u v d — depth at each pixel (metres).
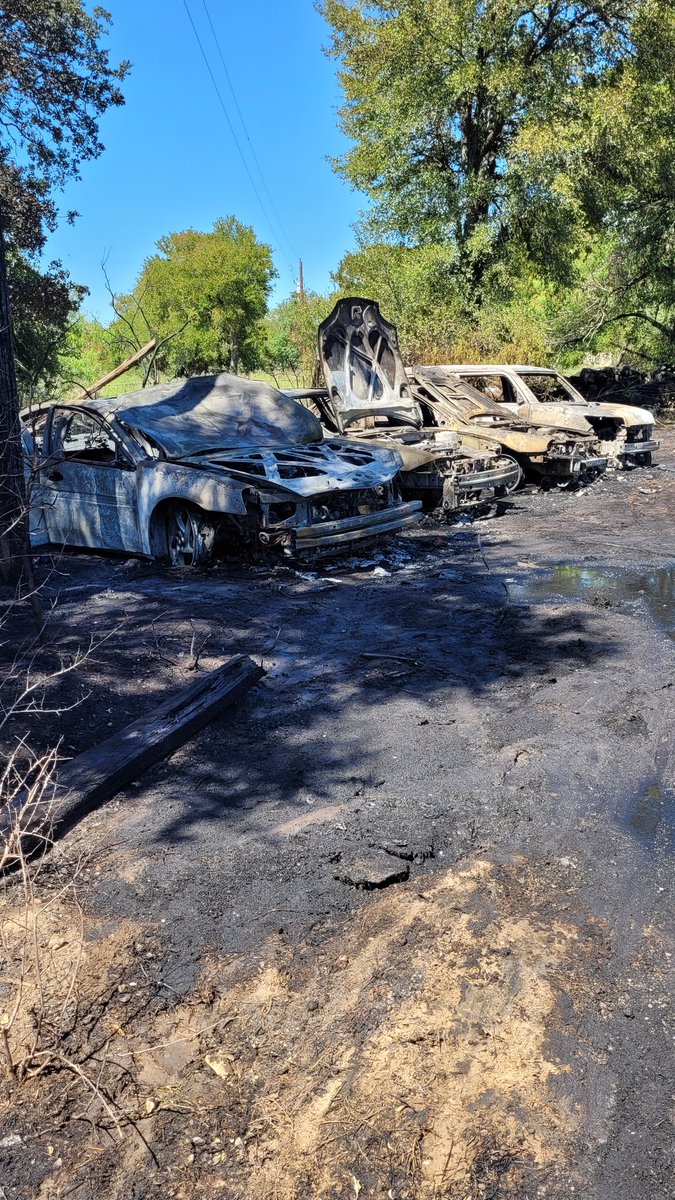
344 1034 2.57
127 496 8.58
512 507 11.78
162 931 3.05
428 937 2.98
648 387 25.27
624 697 5.02
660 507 11.36
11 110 17.83
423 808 3.83
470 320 24.39
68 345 20.77
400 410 11.79
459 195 24.55
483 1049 2.50
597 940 2.96
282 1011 2.67
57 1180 2.15
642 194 25.30
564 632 6.23
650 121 23.83
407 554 9.02
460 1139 2.21
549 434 12.37
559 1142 2.20
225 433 8.92
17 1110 2.34
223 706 4.92
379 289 24.09
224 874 3.38
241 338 45.97
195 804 3.94
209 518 8.06
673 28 22.45
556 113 23.12
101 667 5.50
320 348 11.23
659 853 3.49
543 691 5.14
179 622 6.45
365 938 2.99
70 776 4.01
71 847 3.61
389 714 4.88
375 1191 2.09
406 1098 2.34
